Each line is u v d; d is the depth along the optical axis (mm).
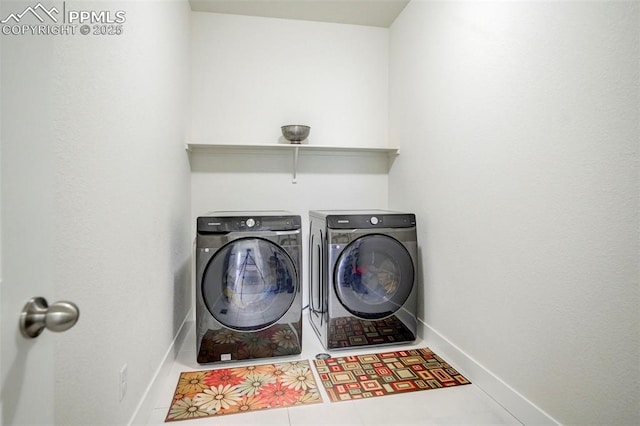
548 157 1309
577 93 1188
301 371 1890
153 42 1588
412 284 2188
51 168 640
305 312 2793
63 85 840
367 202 2912
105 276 1073
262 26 2711
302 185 2803
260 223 1963
